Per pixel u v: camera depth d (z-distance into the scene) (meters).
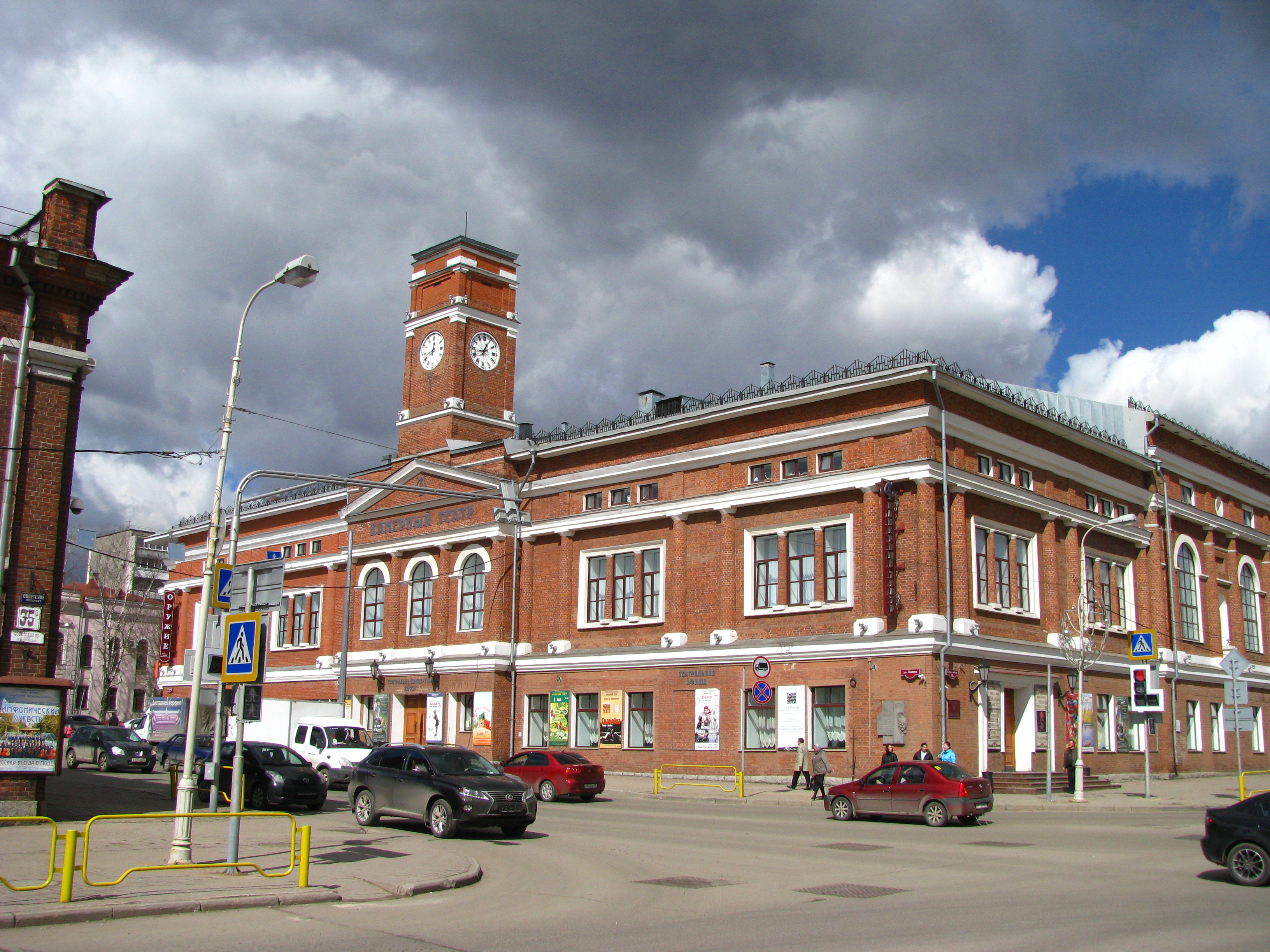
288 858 19.20
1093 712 44.28
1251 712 32.44
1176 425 52.00
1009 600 41.47
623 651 45.38
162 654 71.19
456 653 51.25
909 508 38.00
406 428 57.94
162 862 18.00
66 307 25.14
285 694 61.78
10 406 24.20
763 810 32.59
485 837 24.38
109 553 102.06
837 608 39.31
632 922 13.97
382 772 25.47
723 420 43.47
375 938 12.64
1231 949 11.90
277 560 18.86
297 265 20.47
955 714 36.88
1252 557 58.62
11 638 23.50
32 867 17.00
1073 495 45.41
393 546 55.78
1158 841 24.09
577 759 36.62
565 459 49.44
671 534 44.97
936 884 17.58
